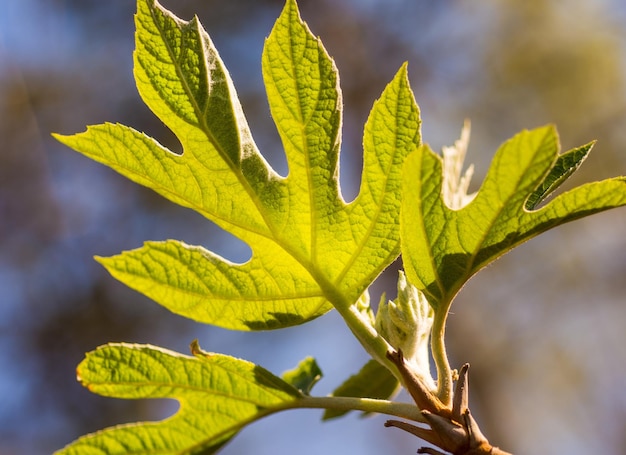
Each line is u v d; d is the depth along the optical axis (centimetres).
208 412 51
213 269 49
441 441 46
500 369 185
